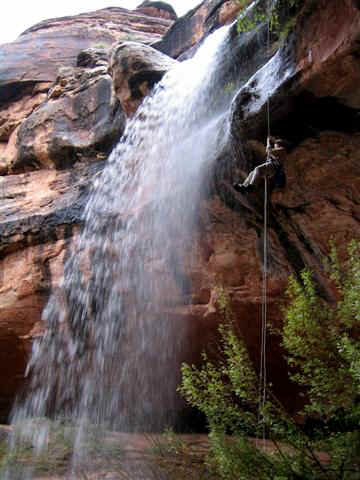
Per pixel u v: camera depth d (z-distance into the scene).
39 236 8.62
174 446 4.94
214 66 6.58
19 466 5.71
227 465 3.62
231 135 5.31
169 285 7.17
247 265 6.33
